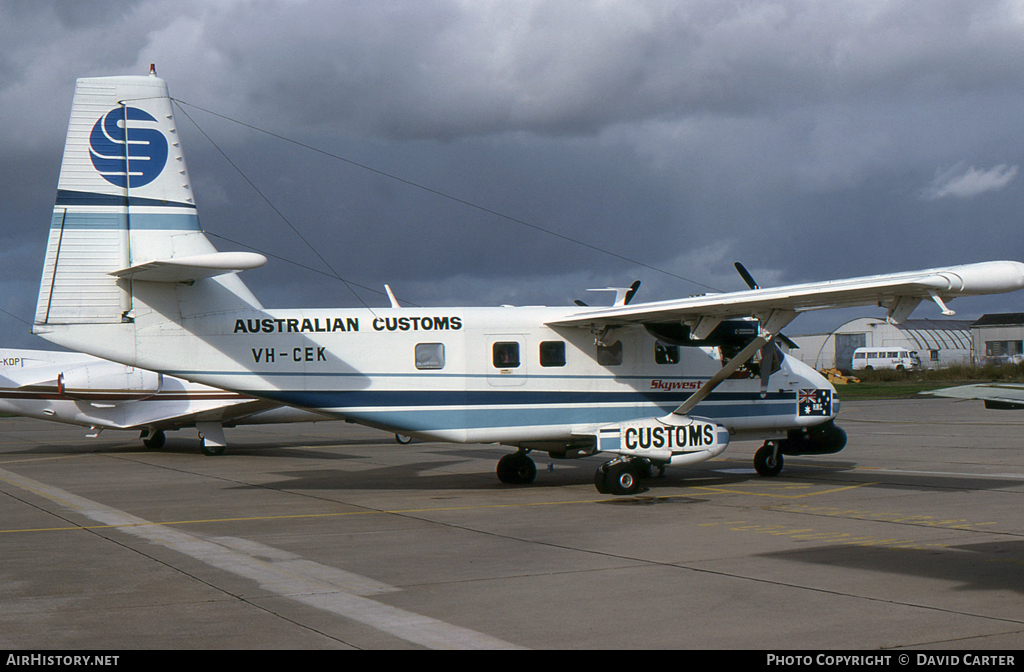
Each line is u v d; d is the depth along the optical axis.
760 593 7.92
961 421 34.19
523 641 6.55
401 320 15.11
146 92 14.20
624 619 7.11
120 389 23.30
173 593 8.06
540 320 15.77
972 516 12.32
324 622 7.07
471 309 15.64
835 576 8.59
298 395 14.64
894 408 43.66
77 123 13.87
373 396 14.92
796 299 13.48
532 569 9.02
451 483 17.09
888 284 12.52
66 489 16.20
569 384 15.86
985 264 13.12
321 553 9.95
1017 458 20.67
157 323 14.06
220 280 14.48
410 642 6.53
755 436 17.62
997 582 8.30
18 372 23.77
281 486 16.62
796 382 17.59
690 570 8.91
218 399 23.02
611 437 15.04
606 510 13.30
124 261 13.92
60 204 13.69
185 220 14.30
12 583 8.48
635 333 16.38
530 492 15.63
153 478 18.06
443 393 15.21
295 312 14.80
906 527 11.44
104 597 7.92
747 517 12.45
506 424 15.50
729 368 15.18
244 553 9.97
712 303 13.96
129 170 14.03
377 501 14.46
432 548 10.23
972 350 81.31
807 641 6.49
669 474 18.30
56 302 13.61
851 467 19.22
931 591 7.96
